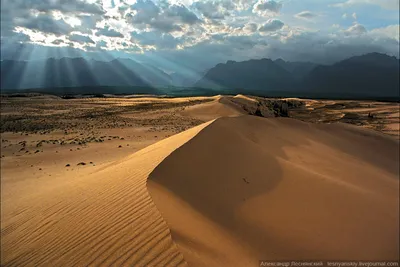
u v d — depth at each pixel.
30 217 6.62
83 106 58.41
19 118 39.59
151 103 65.44
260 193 7.11
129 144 21.34
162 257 3.70
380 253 5.66
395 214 7.30
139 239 4.18
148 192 5.71
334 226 6.19
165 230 4.27
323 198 7.32
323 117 57.41
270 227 5.71
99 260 3.97
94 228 4.89
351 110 71.38
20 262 4.65
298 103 87.06
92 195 6.61
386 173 14.37
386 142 20.59
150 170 6.95
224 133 11.20
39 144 21.20
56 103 64.75
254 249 4.81
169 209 5.09
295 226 5.94
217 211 5.76
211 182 7.00
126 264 3.73
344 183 8.54
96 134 26.77
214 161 8.24
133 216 4.90
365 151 18.30
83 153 18.33
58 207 6.61
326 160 12.49
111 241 4.32
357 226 6.40
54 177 12.38
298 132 18.30
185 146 8.70
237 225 5.45
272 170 8.64
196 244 4.13
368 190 8.98
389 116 56.66
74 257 4.23
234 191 6.85
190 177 6.93
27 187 10.95
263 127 16.14
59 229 5.39
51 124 33.94
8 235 6.02
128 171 7.74
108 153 18.25
